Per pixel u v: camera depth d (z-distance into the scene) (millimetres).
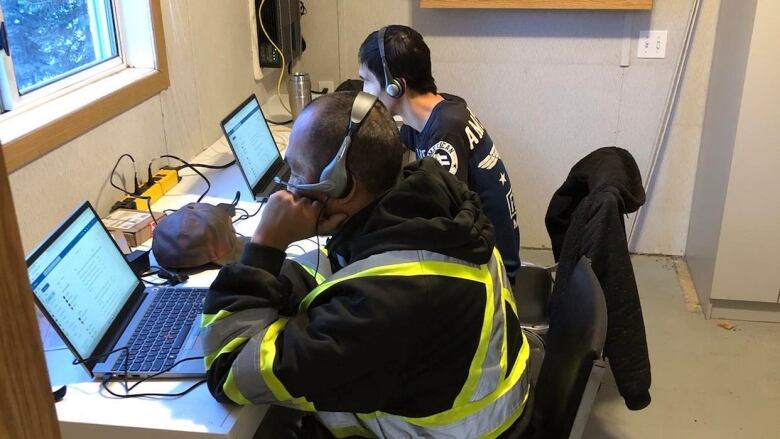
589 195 1696
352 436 1294
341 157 1169
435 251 1149
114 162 1983
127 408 1188
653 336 2789
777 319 2867
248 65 3023
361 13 3307
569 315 1377
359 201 1227
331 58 3410
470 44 3234
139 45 2201
